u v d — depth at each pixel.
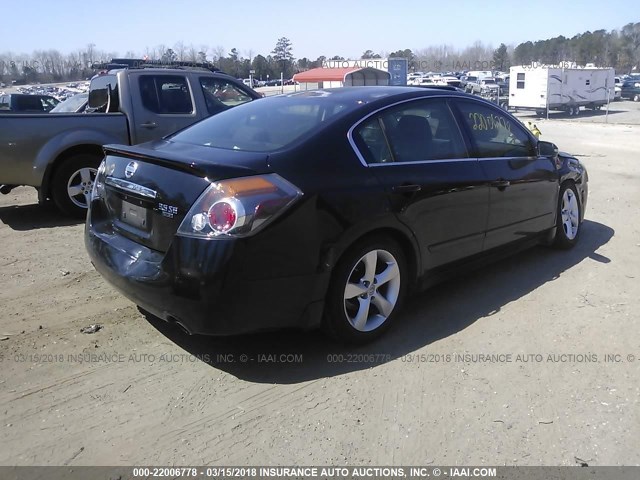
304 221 3.15
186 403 3.08
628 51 104.00
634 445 2.76
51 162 6.66
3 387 3.19
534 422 2.94
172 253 3.09
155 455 2.68
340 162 3.43
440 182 3.91
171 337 3.80
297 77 37.25
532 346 3.73
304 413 3.00
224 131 3.92
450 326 4.01
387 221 3.54
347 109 3.75
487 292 4.63
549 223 5.28
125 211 3.60
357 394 3.17
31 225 6.82
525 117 34.94
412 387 3.24
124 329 3.91
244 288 3.01
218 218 2.98
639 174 11.02
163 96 7.38
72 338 3.77
